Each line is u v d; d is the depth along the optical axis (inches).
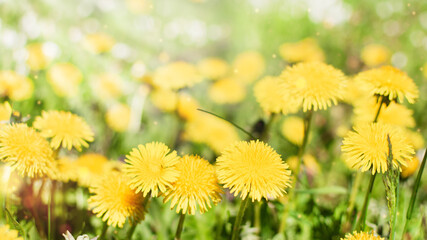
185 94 39.3
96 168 26.1
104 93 36.2
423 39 59.3
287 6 64.4
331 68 23.7
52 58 35.3
